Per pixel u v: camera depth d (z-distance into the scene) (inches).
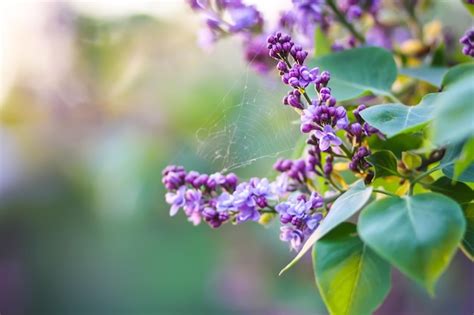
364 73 29.3
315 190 28.0
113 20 66.5
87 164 77.6
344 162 28.1
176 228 88.0
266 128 30.3
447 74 26.6
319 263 25.9
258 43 32.2
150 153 62.2
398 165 26.9
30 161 86.4
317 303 67.4
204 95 58.1
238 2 32.3
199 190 27.7
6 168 88.3
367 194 24.9
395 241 23.6
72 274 100.0
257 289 71.6
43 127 81.0
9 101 79.5
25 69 76.4
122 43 67.5
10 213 93.7
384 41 34.2
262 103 30.4
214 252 86.7
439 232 23.6
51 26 69.6
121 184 62.9
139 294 98.3
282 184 28.1
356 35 32.2
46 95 76.1
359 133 26.1
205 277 91.3
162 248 91.8
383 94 28.8
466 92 22.8
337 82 29.2
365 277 25.8
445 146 26.4
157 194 62.2
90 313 100.1
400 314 61.3
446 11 39.5
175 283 94.0
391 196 24.8
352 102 30.6
